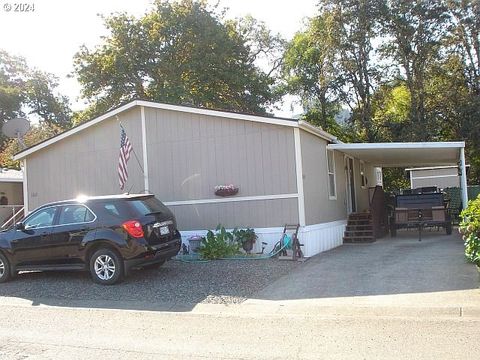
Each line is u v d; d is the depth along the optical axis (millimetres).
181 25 29016
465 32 29844
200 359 5336
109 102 28906
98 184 15031
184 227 13719
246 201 13047
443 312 6875
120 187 14703
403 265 10195
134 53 28625
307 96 34312
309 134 13539
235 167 13203
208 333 6406
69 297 8938
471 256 9008
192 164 13734
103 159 14977
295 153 12562
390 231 17141
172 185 13953
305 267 10672
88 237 9703
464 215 9227
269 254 12219
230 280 9617
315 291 8484
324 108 33719
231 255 12062
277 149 12750
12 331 6828
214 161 13461
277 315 7258
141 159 14383
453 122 30203
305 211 12625
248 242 12578
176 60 29531
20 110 40062
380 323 6527
